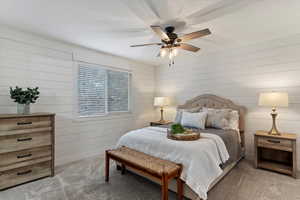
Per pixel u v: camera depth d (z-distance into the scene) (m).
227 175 2.62
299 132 2.82
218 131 2.88
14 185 2.28
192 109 3.75
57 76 3.11
